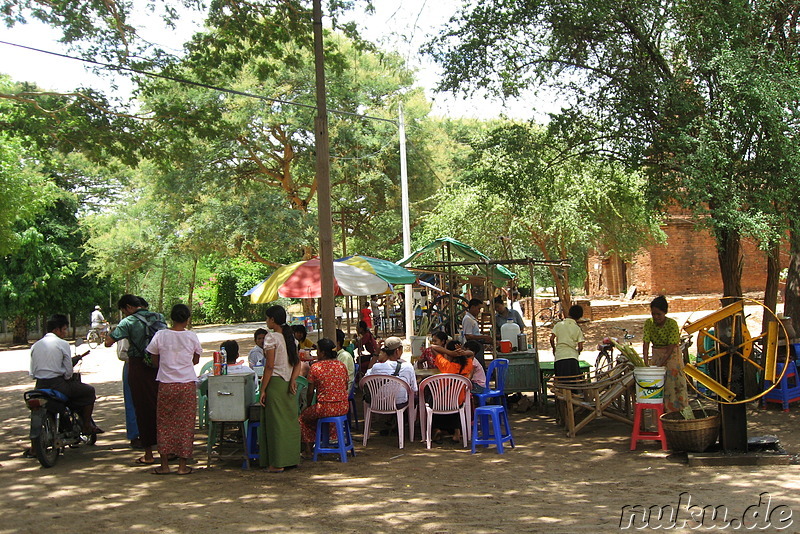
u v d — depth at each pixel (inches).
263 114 1017.5
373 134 1199.6
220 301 2042.3
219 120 606.2
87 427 378.3
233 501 272.8
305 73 1024.2
